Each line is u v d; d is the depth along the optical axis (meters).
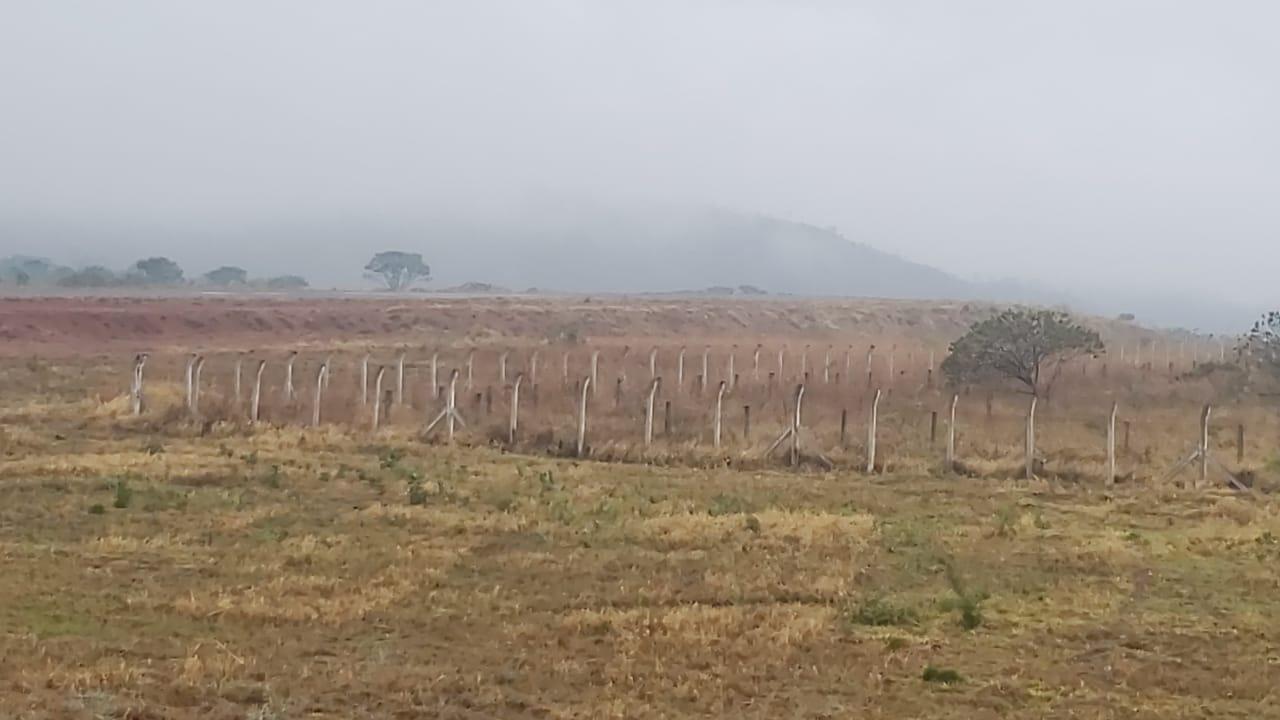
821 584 15.95
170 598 14.37
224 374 42.25
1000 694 11.77
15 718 9.70
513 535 18.84
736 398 37.97
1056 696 11.77
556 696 11.17
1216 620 14.84
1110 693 11.92
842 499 23.14
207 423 29.50
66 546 17.02
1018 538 19.72
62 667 11.32
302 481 22.98
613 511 20.89
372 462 25.69
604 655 12.68
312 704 10.54
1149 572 17.39
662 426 31.41
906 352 63.62
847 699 11.48
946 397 40.34
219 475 23.02
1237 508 22.95
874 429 27.61
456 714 10.52
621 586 15.70
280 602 14.35
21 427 28.66
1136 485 25.69
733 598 15.34
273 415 31.45
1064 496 24.23
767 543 18.62
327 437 28.47
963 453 29.11
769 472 26.47
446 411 30.30
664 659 12.52
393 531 18.86
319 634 13.13
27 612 13.46
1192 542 19.59
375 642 12.88
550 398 36.59
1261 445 31.16
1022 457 28.42
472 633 13.39
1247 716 11.26
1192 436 32.59
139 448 26.27
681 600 15.23
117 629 13.02
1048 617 14.84
